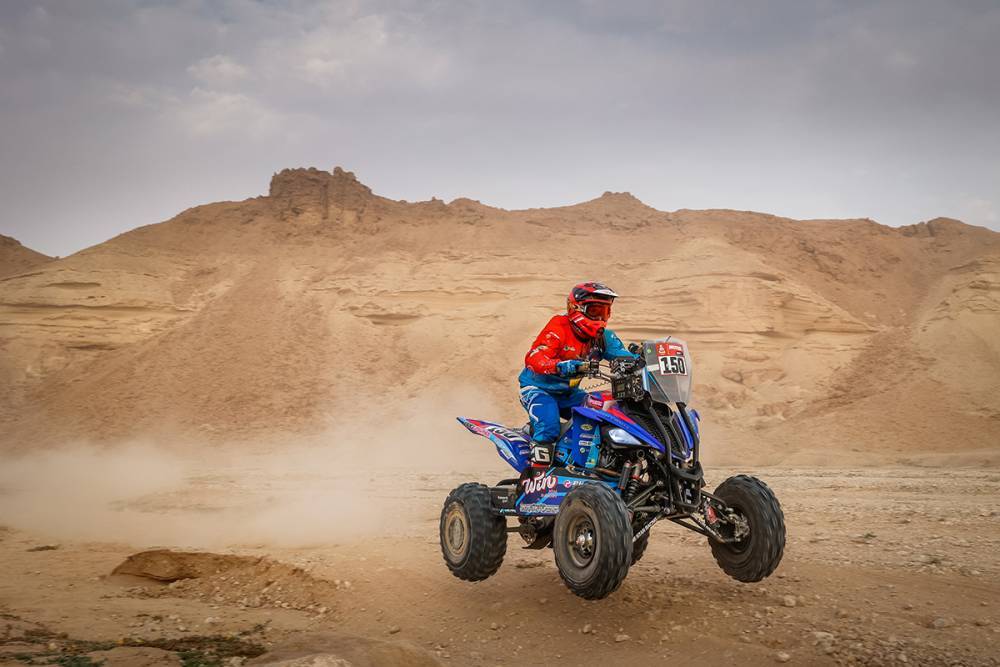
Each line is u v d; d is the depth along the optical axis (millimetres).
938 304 77688
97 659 5254
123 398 68188
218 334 77125
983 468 36969
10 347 76188
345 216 99188
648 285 79062
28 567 9445
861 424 57344
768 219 104750
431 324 77625
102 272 83875
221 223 99250
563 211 108938
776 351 72062
